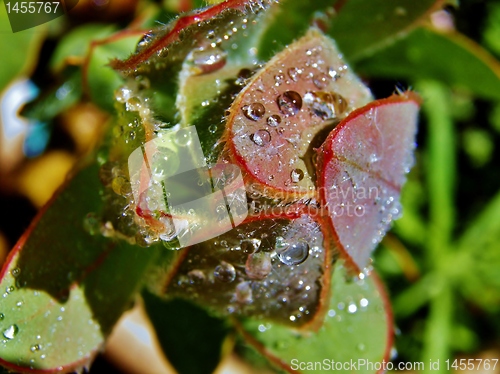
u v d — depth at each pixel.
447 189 0.15
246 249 0.08
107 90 0.10
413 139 0.09
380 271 0.15
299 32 0.10
